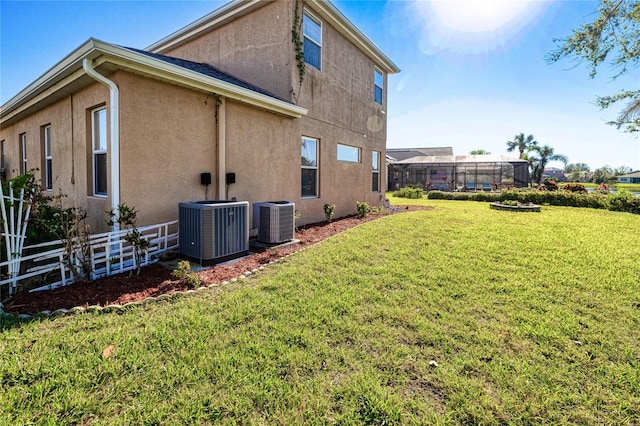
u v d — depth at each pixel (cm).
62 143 636
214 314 306
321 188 909
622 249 582
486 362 243
